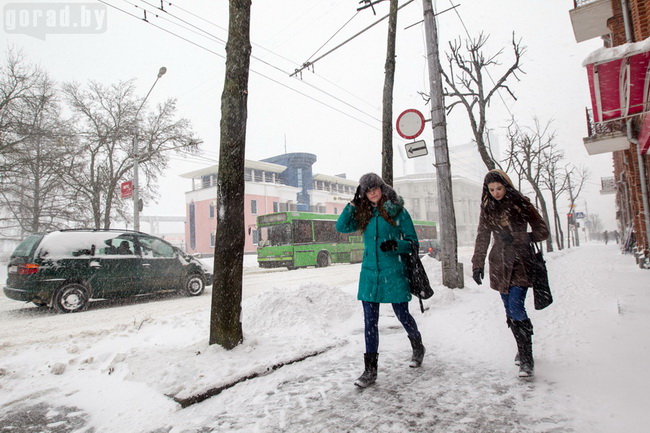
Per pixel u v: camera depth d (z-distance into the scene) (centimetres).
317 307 557
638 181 1242
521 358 305
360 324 530
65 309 759
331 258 2033
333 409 263
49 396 311
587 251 2528
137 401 292
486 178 334
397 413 252
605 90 573
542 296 316
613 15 1292
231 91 397
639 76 529
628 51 463
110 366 362
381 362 363
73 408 287
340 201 5906
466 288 761
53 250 762
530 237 324
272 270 1977
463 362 350
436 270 857
